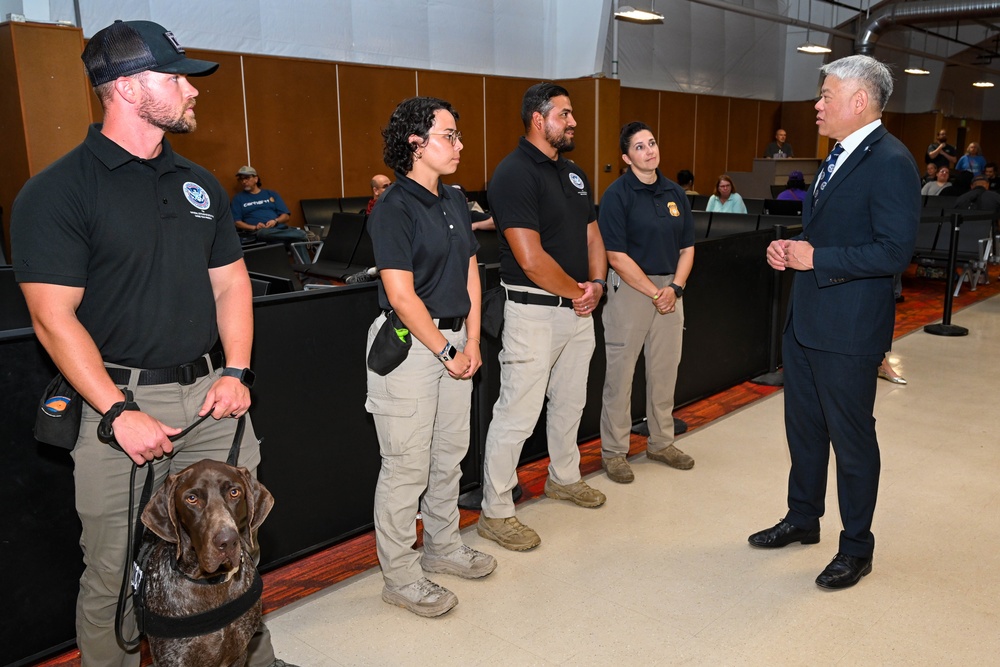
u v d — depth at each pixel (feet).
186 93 6.39
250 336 7.18
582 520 11.41
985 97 90.58
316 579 9.90
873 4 55.93
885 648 8.31
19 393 7.73
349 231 26.73
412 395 8.57
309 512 10.33
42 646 8.23
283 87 35.68
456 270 8.76
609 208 12.06
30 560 8.04
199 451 6.90
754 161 54.70
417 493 9.00
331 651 8.38
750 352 18.13
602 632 8.68
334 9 37.09
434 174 8.53
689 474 13.06
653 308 12.39
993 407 16.20
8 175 23.50
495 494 10.69
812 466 10.23
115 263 6.20
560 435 11.71
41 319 5.92
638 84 52.16
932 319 24.49
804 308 9.39
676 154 55.88
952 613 8.94
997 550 10.38
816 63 61.31
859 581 9.64
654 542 10.73
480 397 12.25
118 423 5.93
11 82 22.40
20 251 5.90
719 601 9.27
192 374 6.67
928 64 75.97
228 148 34.40
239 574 6.11
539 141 10.20
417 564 9.24
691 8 54.44
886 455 13.67
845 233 9.01
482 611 9.11
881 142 8.84
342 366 10.35
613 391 12.56
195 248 6.64
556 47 46.34
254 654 7.36
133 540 6.42
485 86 43.55
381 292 8.71
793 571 9.94
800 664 8.07
